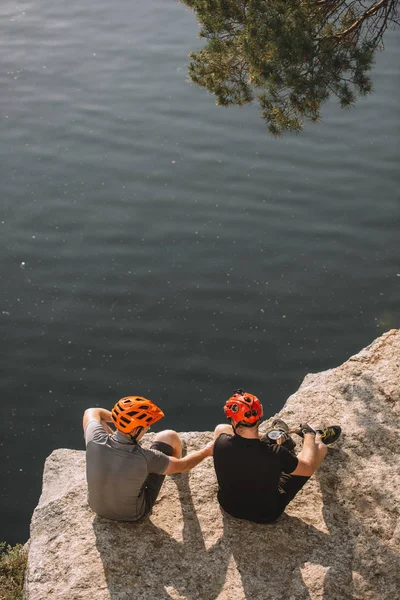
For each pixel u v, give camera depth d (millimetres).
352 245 20531
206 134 26656
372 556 4664
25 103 29656
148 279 19641
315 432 5023
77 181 24219
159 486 4895
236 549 4695
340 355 16953
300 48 6988
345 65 7234
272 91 7406
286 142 25719
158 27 36312
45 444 15094
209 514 4984
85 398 16172
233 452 4520
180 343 17484
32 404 16062
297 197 22719
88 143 26578
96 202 23062
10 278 19750
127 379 16609
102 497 4586
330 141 25500
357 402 6016
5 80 31719
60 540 4797
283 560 4629
